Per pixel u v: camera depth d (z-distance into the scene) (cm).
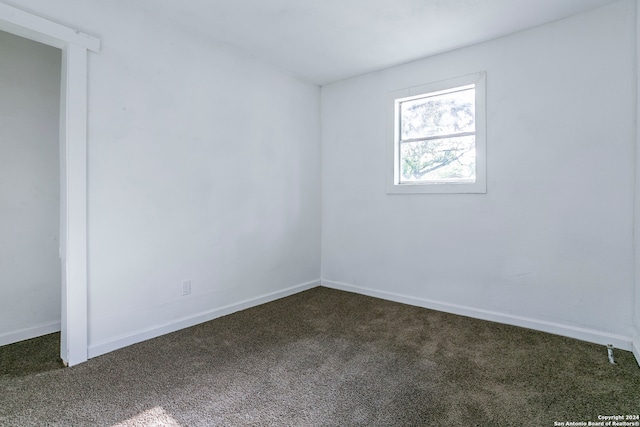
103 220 218
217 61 286
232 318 289
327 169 396
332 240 393
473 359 211
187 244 268
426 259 319
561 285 252
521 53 265
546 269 258
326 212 398
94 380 185
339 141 383
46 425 146
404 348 228
